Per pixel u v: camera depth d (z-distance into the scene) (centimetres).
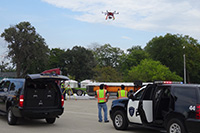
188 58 7888
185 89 824
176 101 836
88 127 1115
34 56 7275
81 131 1016
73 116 1491
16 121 1124
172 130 840
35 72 8288
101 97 1277
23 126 1109
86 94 3972
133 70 6575
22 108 1052
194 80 8375
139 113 966
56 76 1102
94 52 10856
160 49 7869
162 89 945
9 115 1130
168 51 7569
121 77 7025
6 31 7056
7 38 6875
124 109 1043
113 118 1088
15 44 6988
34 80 1095
